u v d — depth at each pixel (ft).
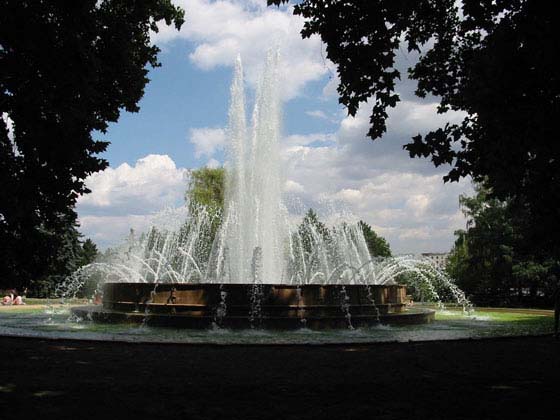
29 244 36.45
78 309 58.85
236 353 34.53
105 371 28.12
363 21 36.63
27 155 35.50
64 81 35.29
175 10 52.29
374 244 220.02
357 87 38.17
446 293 137.69
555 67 27.37
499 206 142.00
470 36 41.55
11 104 33.99
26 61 34.24
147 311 52.19
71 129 36.42
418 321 57.88
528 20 27.78
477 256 148.05
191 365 30.14
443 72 43.50
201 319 48.26
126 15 48.49
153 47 52.03
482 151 36.40
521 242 46.65
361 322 51.21
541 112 28.48
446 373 28.40
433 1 40.81
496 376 27.61
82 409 20.40
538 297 137.39
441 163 38.81
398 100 38.42
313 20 38.37
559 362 31.96
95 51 41.96
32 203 34.63
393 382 26.00
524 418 19.76
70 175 38.14
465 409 20.97
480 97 30.01
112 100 46.29
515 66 28.50
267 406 21.27
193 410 20.52
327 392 23.81
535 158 31.53
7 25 33.30
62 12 36.04
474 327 55.72
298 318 48.85
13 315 69.26
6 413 19.54
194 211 159.43
